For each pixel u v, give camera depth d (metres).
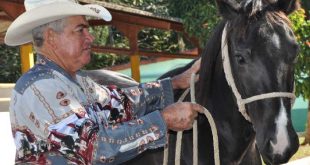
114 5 6.96
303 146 8.55
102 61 15.98
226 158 2.43
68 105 1.84
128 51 8.27
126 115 2.30
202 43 9.26
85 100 2.01
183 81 2.54
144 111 2.40
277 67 2.01
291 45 2.03
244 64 2.08
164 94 2.46
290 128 2.00
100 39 16.55
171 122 2.00
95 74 2.94
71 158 1.82
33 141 1.87
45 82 1.89
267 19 2.07
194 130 2.31
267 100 2.03
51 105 1.84
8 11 5.46
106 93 2.24
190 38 9.58
